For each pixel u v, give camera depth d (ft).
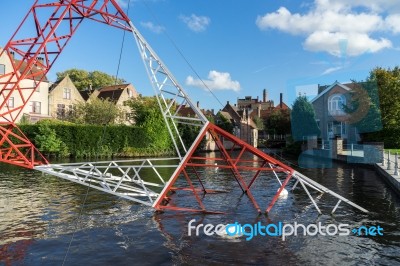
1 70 142.00
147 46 42.16
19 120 143.23
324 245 29.66
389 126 96.02
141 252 28.12
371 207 43.42
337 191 54.70
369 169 82.58
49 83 175.22
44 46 38.45
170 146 158.81
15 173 77.87
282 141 211.20
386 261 26.12
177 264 25.67
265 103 353.10
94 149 135.33
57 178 69.97
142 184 41.22
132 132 147.02
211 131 41.11
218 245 29.71
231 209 42.70
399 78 97.71
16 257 27.17
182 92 41.96
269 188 59.00
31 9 39.32
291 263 25.77
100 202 46.60
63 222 36.86
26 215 39.81
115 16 41.75
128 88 207.72
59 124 130.62
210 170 88.02
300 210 42.09
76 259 26.71
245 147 40.57
